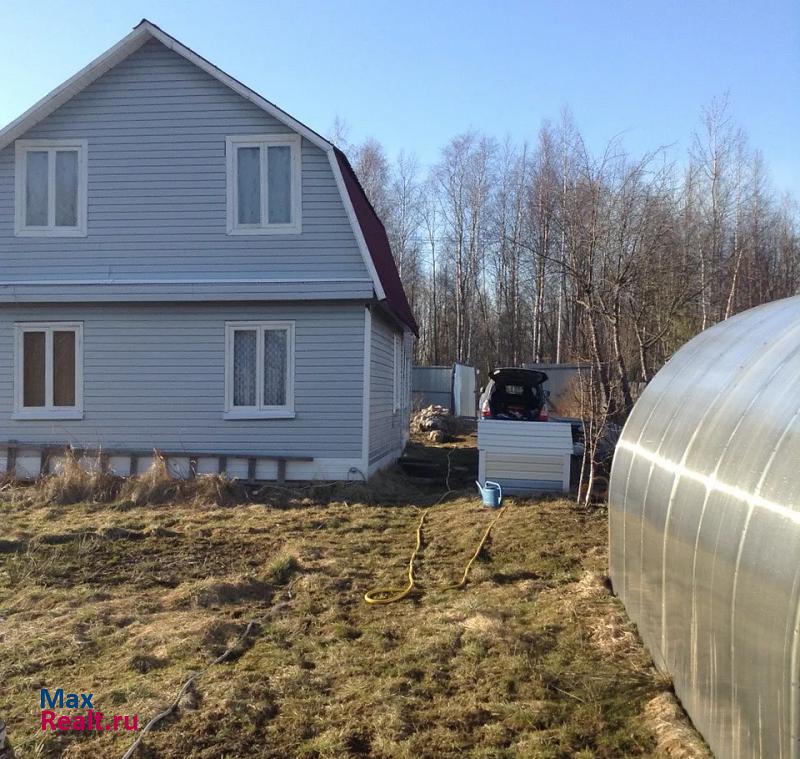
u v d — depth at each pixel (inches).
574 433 568.7
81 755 168.4
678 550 185.8
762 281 1220.5
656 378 257.9
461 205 1828.2
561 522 368.8
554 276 1588.3
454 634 231.1
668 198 602.9
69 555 330.0
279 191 505.0
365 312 500.1
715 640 158.1
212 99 504.4
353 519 407.8
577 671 206.1
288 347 503.2
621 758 164.4
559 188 1058.1
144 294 496.1
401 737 174.2
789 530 129.8
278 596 280.5
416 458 686.5
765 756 132.2
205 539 362.6
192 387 507.5
